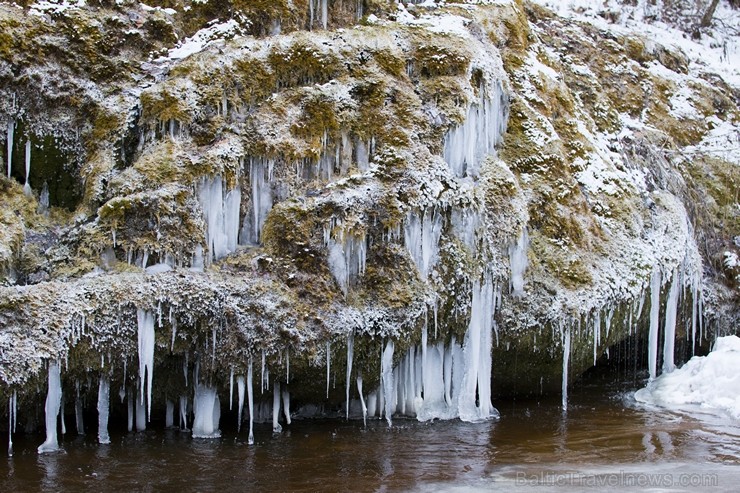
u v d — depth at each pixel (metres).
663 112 13.99
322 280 8.35
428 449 7.62
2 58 8.91
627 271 10.23
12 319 7.13
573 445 7.81
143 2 9.95
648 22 17.62
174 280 7.79
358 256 8.57
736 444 7.86
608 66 14.16
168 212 8.23
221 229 8.52
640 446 7.79
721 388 9.56
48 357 7.11
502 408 9.44
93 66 9.30
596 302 9.73
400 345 8.52
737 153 13.69
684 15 18.30
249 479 6.65
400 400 8.83
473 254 9.08
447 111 9.52
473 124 9.77
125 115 8.99
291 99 9.18
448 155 9.53
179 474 6.73
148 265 8.11
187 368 7.93
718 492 6.36
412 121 9.34
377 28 10.05
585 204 10.58
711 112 14.39
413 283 8.64
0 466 6.80
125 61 9.41
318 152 8.97
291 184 8.87
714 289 11.92
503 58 11.26
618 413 9.16
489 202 9.48
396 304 8.47
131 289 7.55
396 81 9.57
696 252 11.64
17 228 8.35
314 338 8.05
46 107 9.02
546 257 9.84
